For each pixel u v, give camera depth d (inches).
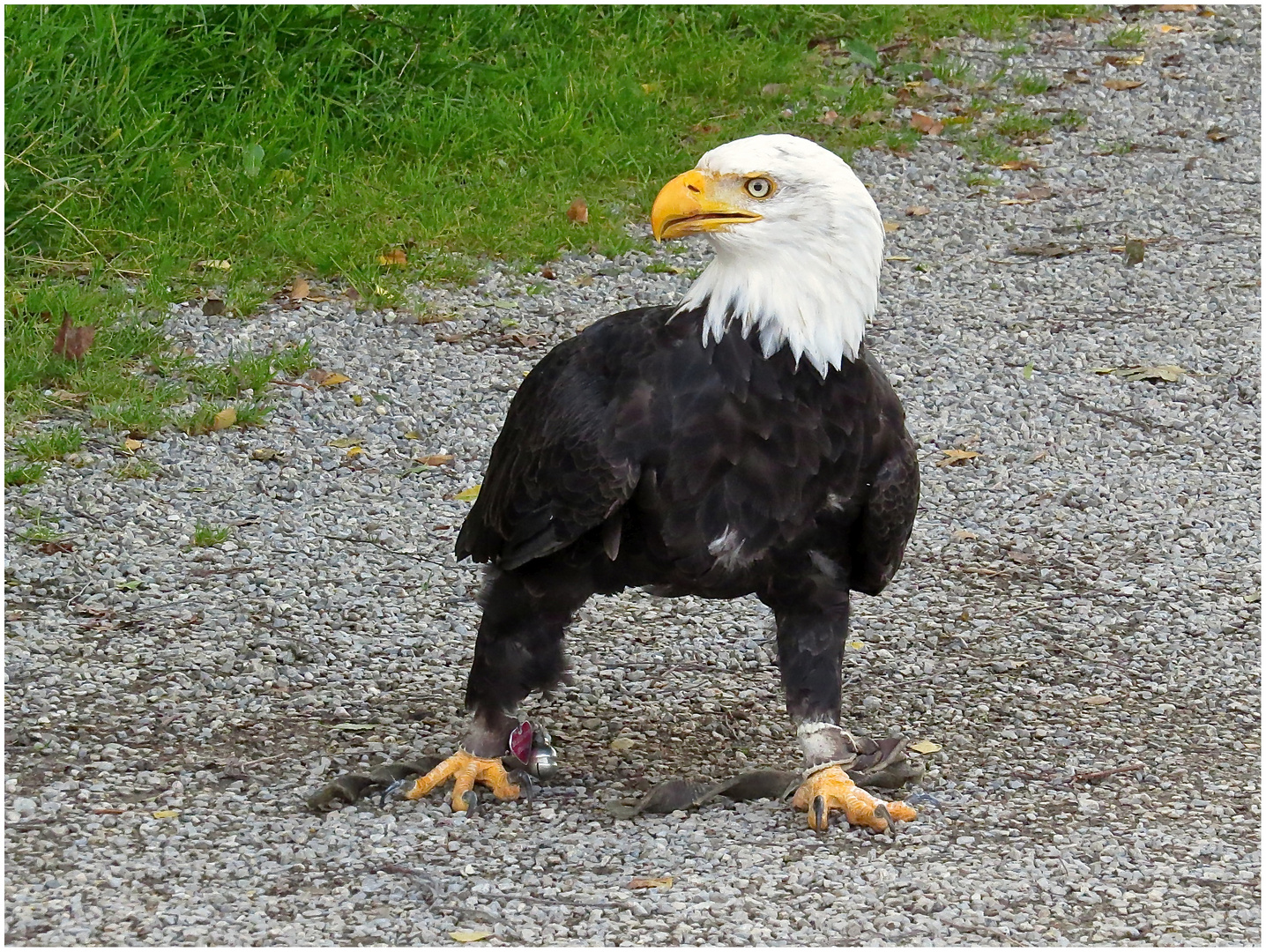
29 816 307.4
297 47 743.7
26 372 519.2
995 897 289.9
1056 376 577.6
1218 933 279.1
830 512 310.3
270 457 492.1
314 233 639.1
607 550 307.4
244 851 299.0
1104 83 887.7
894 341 602.5
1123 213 730.2
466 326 594.6
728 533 305.1
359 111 721.6
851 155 776.9
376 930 272.4
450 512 469.4
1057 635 415.5
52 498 456.8
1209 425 545.0
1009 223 717.9
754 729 367.2
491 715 325.1
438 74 764.0
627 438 299.9
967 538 467.8
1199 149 808.3
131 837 302.4
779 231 298.7
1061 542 467.8
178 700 362.0
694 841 310.0
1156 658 403.9
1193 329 617.6
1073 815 325.7
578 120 750.5
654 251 668.7
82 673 370.3
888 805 323.0
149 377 536.1
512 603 320.2
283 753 341.7
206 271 610.9
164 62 696.4
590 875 295.0
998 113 840.9
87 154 645.9
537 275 641.6
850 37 907.4
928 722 370.0
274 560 434.9
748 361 300.4
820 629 321.7
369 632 402.6
